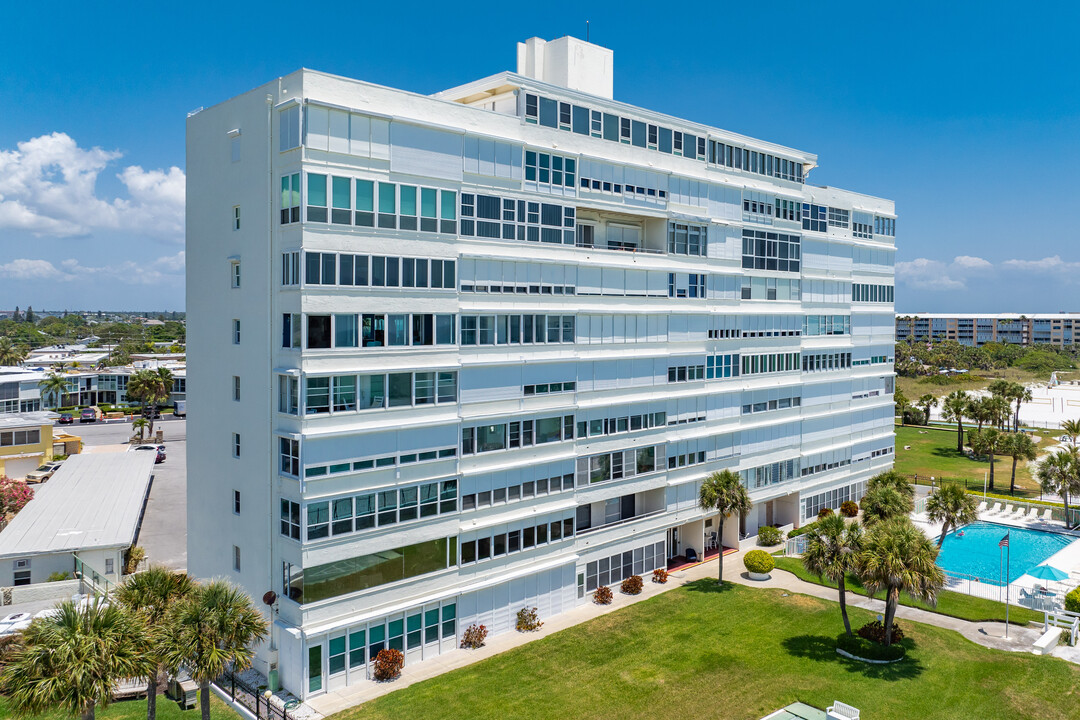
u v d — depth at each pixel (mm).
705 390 50750
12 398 87688
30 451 75062
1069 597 42094
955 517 48875
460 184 36125
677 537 52500
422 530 35188
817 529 37656
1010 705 31375
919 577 34094
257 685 32750
